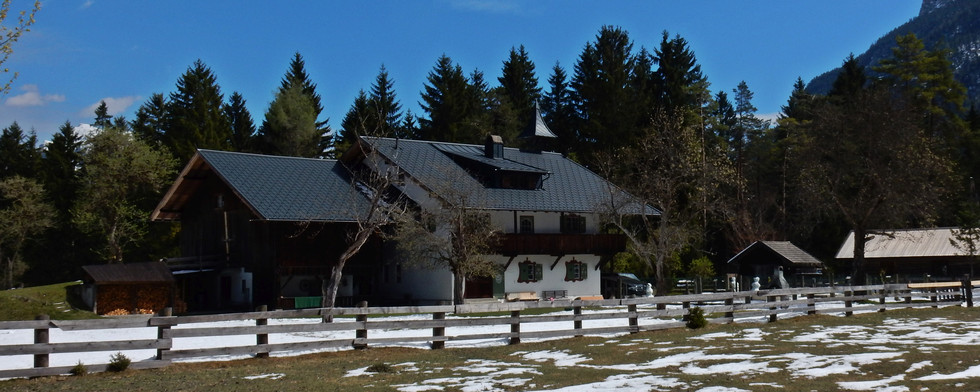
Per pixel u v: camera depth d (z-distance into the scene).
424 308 20.39
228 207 45.22
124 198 61.16
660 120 62.69
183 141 67.94
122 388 14.71
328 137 79.75
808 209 54.47
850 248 61.19
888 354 16.48
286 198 42.62
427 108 76.44
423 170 46.62
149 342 16.92
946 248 56.72
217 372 16.62
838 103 74.06
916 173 47.69
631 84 73.44
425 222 41.12
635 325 23.36
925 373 14.06
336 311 19.45
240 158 45.81
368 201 44.69
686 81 74.94
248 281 43.69
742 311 28.69
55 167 74.69
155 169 61.41
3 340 24.58
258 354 18.36
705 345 19.31
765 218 73.50
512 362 17.22
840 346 18.34
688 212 63.16
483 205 42.12
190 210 48.66
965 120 83.44
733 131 95.94
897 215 48.72
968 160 73.88
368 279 46.12
